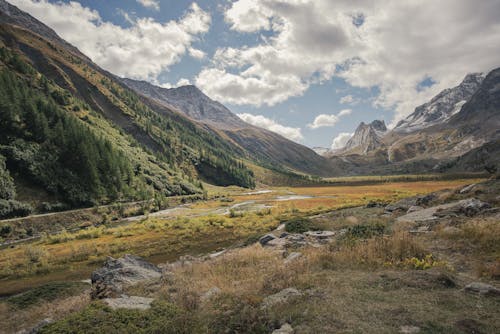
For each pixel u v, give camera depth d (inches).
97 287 539.5
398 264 435.2
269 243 862.5
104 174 3287.4
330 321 260.2
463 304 279.3
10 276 1111.6
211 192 5201.8
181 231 1780.3
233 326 273.6
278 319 278.5
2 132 2945.4
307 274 418.3
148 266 728.3
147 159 5039.4
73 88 7470.5
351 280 374.6
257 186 7480.3
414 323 246.4
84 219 2512.3
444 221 716.7
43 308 584.7
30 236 2108.8
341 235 770.8
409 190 3882.9
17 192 2487.7
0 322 564.4
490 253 444.8
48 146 3068.4
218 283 467.5
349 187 6087.6
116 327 260.7
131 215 2871.6
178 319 278.1
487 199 893.8
